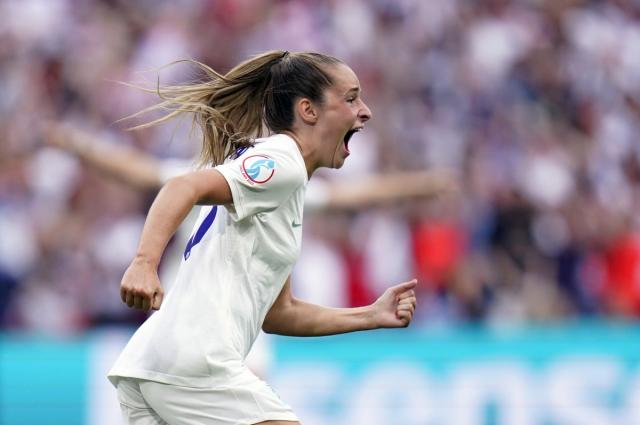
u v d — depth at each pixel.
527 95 41.88
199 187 10.46
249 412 10.88
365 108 11.77
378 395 24.67
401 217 32.22
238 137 11.91
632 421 25.69
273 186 10.87
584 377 25.55
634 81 44.09
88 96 37.31
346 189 20.89
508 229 34.97
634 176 41.28
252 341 11.55
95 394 23.75
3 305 31.52
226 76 12.00
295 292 30.41
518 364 25.38
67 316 31.52
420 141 38.53
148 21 39.72
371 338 25.75
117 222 32.53
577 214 36.53
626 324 31.80
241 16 40.88
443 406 24.94
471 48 42.47
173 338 10.93
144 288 9.93
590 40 43.97
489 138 39.47
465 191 35.94
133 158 19.89
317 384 24.48
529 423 25.28
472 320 32.19
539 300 33.12
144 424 11.39
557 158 38.94
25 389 23.58
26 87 37.09
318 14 41.59
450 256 32.41
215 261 11.14
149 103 36.97
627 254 34.50
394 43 41.84
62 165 33.22
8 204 32.84
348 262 31.12
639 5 45.66
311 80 11.58
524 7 44.06
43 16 38.66
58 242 32.28
